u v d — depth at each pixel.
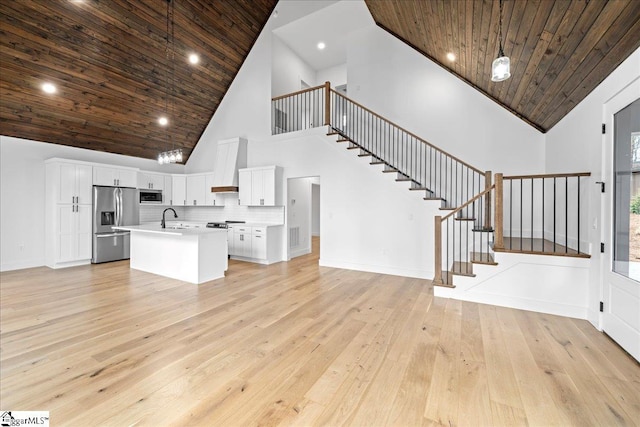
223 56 6.42
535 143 4.69
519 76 3.49
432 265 4.79
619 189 2.55
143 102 5.97
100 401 1.76
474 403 1.76
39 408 1.69
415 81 5.64
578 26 2.22
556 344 2.50
